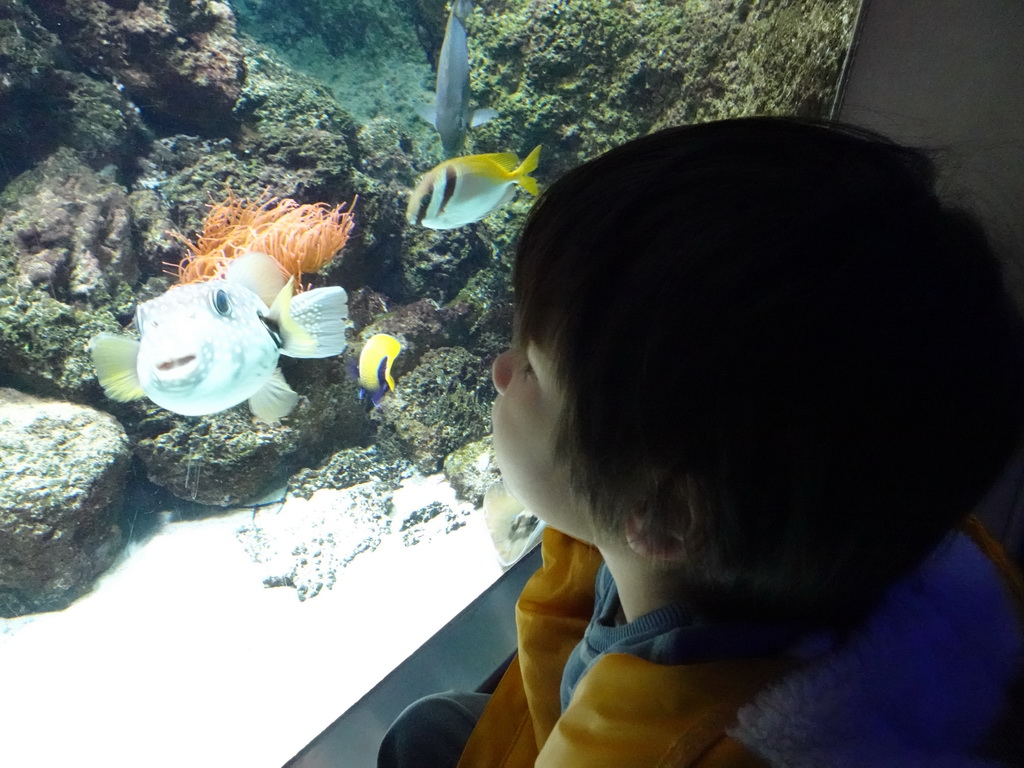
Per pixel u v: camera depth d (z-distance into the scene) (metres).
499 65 5.71
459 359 4.98
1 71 4.18
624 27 5.19
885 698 0.41
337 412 4.20
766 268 0.35
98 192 4.20
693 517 0.42
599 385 0.41
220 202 4.83
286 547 3.45
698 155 0.40
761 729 0.41
